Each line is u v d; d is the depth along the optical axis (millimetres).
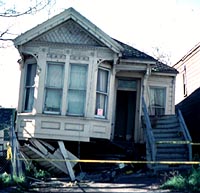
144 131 16594
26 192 10578
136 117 18719
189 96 22625
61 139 15195
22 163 14438
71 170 14336
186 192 10117
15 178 11734
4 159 15820
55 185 12172
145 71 18406
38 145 15359
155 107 19484
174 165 13945
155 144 14266
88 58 15711
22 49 15750
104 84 16234
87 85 15539
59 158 15195
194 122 20719
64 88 15438
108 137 15828
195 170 12039
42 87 15477
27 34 15453
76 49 15750
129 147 17234
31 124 15398
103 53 15875
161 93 19750
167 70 19562
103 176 14266
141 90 18766
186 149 14656
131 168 15352
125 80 19125
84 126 15273
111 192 10344
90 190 10875
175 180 11188
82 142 15797
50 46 15734
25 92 16188
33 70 16156
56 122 15258
